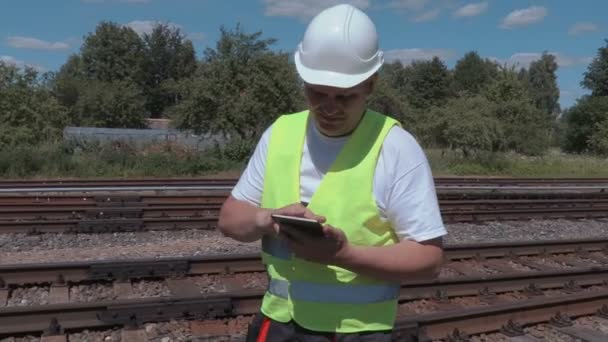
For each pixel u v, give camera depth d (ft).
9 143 83.25
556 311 20.47
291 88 79.71
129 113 230.27
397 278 7.29
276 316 7.98
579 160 100.94
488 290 23.06
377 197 7.48
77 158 66.59
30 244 28.60
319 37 7.37
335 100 7.29
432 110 96.68
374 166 7.49
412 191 7.43
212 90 77.51
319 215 7.43
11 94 93.45
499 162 86.74
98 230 31.40
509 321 19.15
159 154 69.10
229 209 8.13
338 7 7.64
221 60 78.89
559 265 29.12
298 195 7.73
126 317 18.01
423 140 98.02
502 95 143.84
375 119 7.77
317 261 7.16
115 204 37.91
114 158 66.64
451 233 34.91
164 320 18.25
